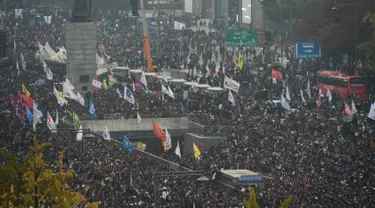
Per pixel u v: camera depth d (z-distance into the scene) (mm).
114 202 178250
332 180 189875
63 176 129375
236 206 176375
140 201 181750
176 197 185500
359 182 186750
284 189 186750
